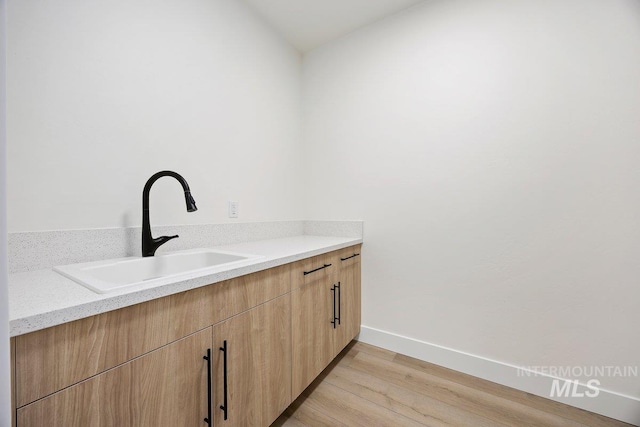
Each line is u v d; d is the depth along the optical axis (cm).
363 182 196
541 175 138
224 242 155
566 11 131
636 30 118
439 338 166
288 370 118
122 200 114
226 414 88
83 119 102
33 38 90
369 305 193
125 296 62
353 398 136
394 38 182
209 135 150
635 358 119
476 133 154
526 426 118
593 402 126
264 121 188
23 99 88
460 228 159
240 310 94
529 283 141
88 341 57
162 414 70
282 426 117
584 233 128
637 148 118
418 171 173
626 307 121
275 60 198
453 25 161
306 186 224
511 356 146
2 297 37
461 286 160
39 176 92
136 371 65
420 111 172
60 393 53
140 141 119
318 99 218
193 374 79
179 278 75
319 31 201
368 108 193
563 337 133
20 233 87
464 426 118
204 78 147
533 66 139
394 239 183
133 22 117
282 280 115
